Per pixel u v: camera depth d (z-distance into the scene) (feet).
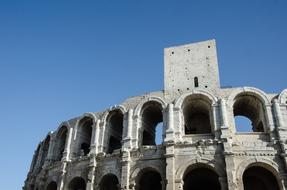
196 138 142.61
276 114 140.87
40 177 172.35
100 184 146.72
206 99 151.94
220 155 132.26
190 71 172.96
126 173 139.54
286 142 132.46
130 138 149.89
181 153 136.05
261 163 131.03
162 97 164.04
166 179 130.11
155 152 141.28
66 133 186.80
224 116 141.49
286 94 146.61
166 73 176.14
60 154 182.80
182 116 149.89
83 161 157.28
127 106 166.50
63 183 156.56
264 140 138.10
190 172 148.36
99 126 165.99
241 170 128.57
